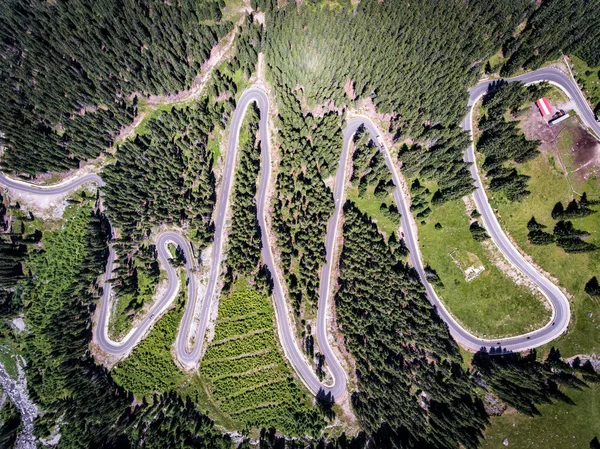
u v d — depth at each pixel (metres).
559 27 65.44
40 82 86.50
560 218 66.25
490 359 71.50
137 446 82.31
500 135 69.69
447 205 76.31
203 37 89.94
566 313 68.06
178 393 85.62
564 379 65.19
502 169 70.00
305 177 88.06
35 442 83.38
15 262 89.06
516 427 67.38
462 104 71.81
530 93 69.31
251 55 89.75
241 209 89.88
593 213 64.94
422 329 73.81
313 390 82.75
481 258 73.19
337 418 81.06
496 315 72.00
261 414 82.56
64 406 84.25
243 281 89.25
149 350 87.69
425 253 78.06
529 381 65.88
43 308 89.31
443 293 75.62
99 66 88.69
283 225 88.50
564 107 67.62
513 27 70.31
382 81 81.19
